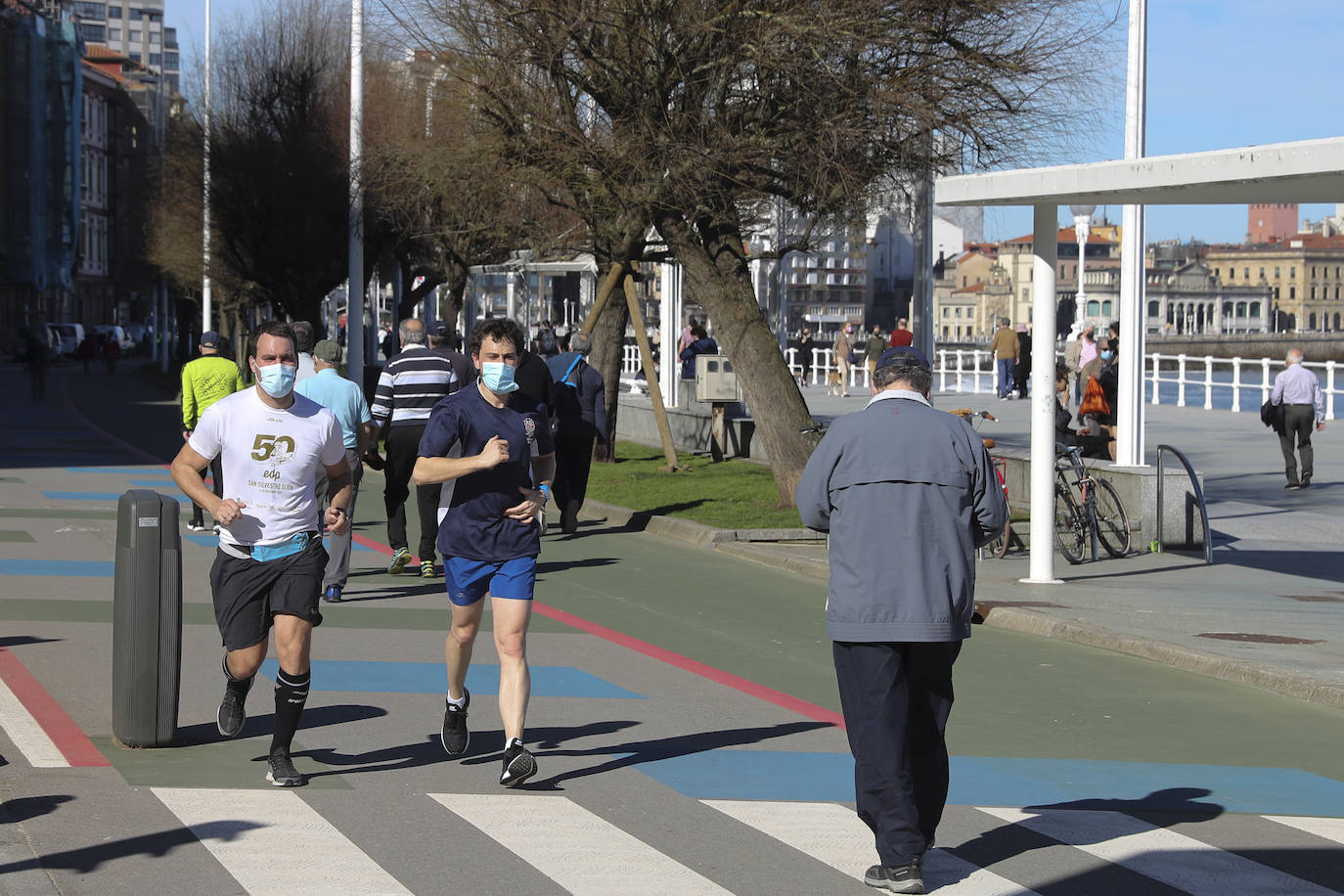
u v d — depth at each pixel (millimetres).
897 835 5785
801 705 9133
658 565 15234
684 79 18609
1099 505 16219
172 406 43938
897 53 17672
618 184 19484
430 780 7258
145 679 7609
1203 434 31469
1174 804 7156
